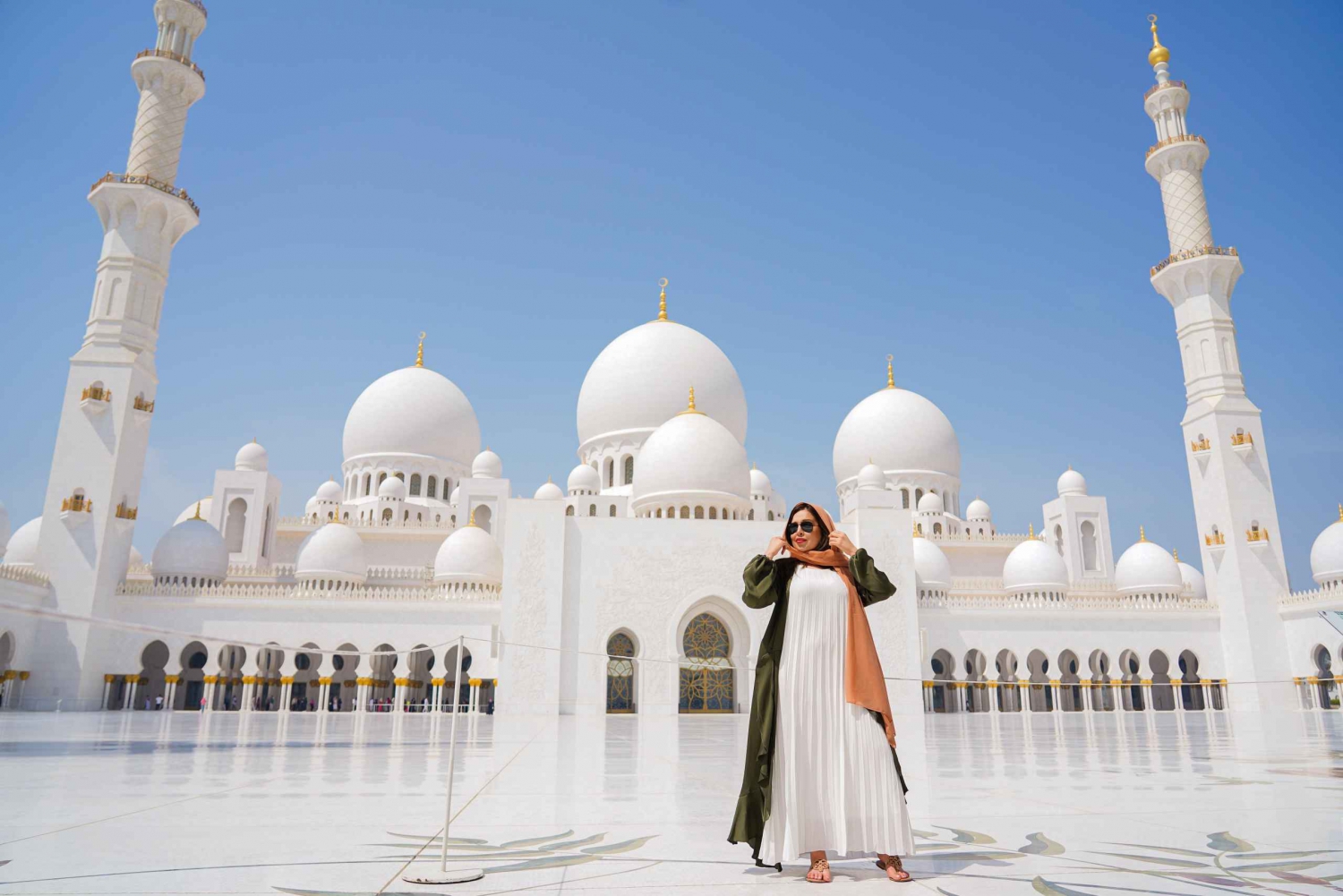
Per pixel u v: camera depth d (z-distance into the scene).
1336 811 8.71
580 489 58.47
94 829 7.53
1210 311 55.28
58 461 44.31
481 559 52.16
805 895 5.25
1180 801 9.52
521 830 7.59
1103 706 58.25
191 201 49.28
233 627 45.66
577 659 44.94
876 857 6.50
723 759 15.76
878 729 6.05
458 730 27.00
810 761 5.96
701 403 60.53
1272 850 6.58
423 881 5.49
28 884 5.36
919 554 56.66
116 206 47.22
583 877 5.70
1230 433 53.50
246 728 26.14
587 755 16.56
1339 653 47.75
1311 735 24.31
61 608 42.59
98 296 46.72
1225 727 30.14
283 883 5.47
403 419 65.88
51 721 29.11
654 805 9.27
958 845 6.86
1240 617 51.72
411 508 62.12
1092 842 6.95
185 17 49.34
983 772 13.00
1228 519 52.47
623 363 61.88
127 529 45.78
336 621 46.09
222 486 57.75
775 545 6.80
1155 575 57.69
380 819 8.17
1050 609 53.69
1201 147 56.12
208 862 6.10
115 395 45.41
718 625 47.28
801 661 6.23
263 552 59.06
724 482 50.97
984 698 53.84
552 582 45.41
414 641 46.00
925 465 69.31
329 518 59.00
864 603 6.62
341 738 21.39
